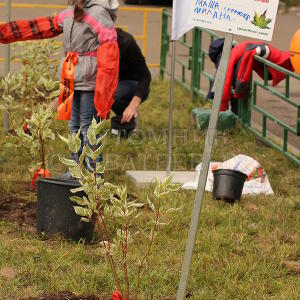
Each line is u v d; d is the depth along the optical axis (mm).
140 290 5375
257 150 9688
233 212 7180
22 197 7379
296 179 8578
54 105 7789
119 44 9148
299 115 9000
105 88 6977
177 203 7312
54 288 5367
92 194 4723
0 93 11789
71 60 7078
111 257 4930
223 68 4594
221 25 4590
